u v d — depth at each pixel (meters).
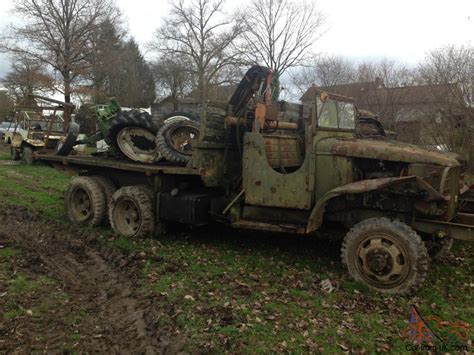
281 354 3.49
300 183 5.44
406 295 4.62
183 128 7.02
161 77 36.41
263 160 5.69
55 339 3.67
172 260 5.63
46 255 5.83
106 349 3.57
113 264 5.55
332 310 4.27
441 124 12.63
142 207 6.51
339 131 5.80
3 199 9.40
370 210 5.26
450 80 12.75
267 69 6.28
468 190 5.91
